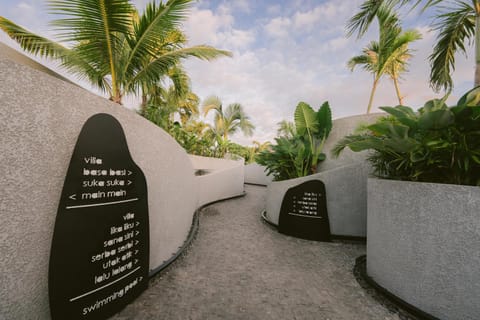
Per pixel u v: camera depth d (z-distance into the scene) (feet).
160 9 8.52
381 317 5.31
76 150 4.18
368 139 6.46
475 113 4.47
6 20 7.99
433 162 5.56
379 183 6.70
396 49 15.02
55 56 9.27
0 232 3.10
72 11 7.42
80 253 4.16
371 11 10.74
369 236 7.15
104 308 4.63
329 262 8.59
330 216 11.59
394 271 5.96
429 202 5.19
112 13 7.78
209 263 8.27
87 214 4.35
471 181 5.49
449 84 12.55
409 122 5.73
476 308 4.36
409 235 5.59
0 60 3.11
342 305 5.78
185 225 10.79
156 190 7.39
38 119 3.61
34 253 3.57
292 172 15.62
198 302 5.71
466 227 4.59
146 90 12.34
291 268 7.99
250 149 54.49
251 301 5.85
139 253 5.86
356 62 21.04
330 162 15.08
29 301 3.49
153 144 7.27
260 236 11.98
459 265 4.64
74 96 4.27
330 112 14.14
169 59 10.60
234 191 26.55
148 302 5.59
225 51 11.27
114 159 5.10
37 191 3.60
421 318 5.09
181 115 35.42
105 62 9.41
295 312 5.44
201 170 26.78
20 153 3.34
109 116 5.05
